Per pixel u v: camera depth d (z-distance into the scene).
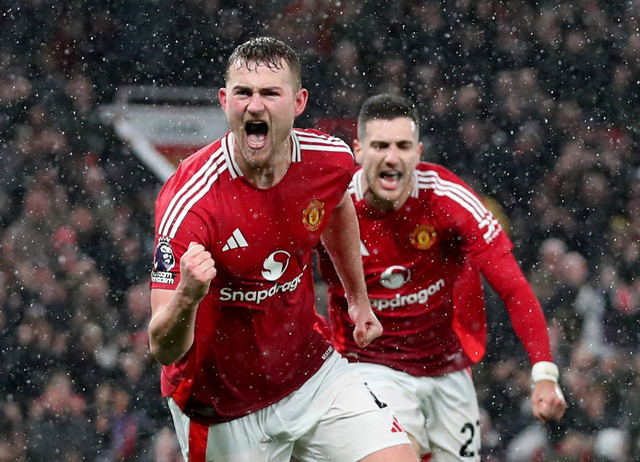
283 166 14.06
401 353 19.12
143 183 33.38
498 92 39.81
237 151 13.84
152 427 28.91
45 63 36.06
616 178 37.66
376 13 39.81
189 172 13.88
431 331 19.11
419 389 19.11
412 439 19.08
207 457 15.66
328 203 14.60
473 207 18.52
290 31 39.41
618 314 30.98
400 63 39.75
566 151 38.69
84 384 29.28
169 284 13.61
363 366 19.12
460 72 40.19
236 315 14.59
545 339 18.53
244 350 14.89
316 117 39.28
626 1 41.16
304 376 15.44
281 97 13.55
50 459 28.28
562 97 40.00
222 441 15.52
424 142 39.28
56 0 36.41
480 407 29.61
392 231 18.55
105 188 33.06
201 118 26.72
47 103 34.91
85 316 30.28
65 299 30.53
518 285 18.61
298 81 14.00
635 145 38.69
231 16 38.41
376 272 18.73
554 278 31.70
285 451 15.52
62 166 33.50
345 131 39.16
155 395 29.31
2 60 35.97
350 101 39.50
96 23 37.22
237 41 38.47
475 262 18.75
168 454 28.38
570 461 28.12
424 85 39.75
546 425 28.75
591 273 32.84
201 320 14.52
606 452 27.95
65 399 28.86
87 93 35.53
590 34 40.41
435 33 40.09
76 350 29.67
